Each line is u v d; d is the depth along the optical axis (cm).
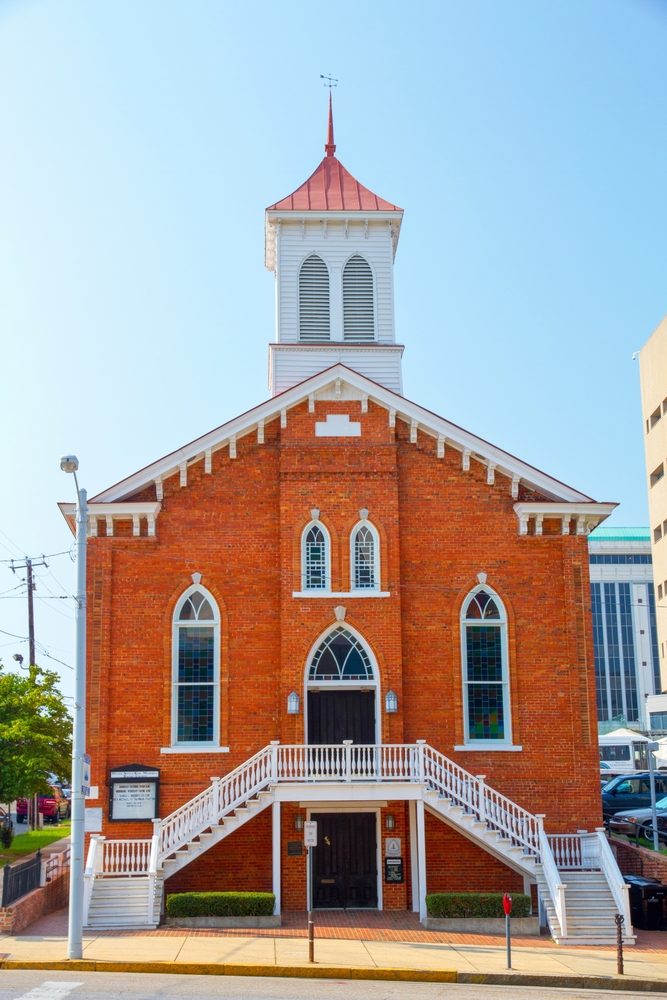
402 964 2173
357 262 3603
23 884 2608
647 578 11925
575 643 2981
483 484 3070
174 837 2642
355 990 1938
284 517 2980
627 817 3603
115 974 2039
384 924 2633
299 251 3594
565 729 2944
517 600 3014
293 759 2819
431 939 2467
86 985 1895
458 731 2923
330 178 3812
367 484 3022
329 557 2977
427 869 2825
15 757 3403
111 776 2817
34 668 3750
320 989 1934
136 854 2734
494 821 2688
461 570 3020
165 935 2428
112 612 2925
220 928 2538
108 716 2862
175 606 2945
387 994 1902
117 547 2961
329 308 3559
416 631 2978
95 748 2834
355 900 2848
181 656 2934
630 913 2652
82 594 2355
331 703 2934
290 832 2817
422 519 3042
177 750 2853
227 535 2995
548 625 3005
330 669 2941
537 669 2975
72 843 2202
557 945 2458
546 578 3033
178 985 1922
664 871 2797
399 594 2959
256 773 2725
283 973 2092
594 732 2941
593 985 2109
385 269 3603
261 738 2888
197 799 2691
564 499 3048
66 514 2948
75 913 2155
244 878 2797
